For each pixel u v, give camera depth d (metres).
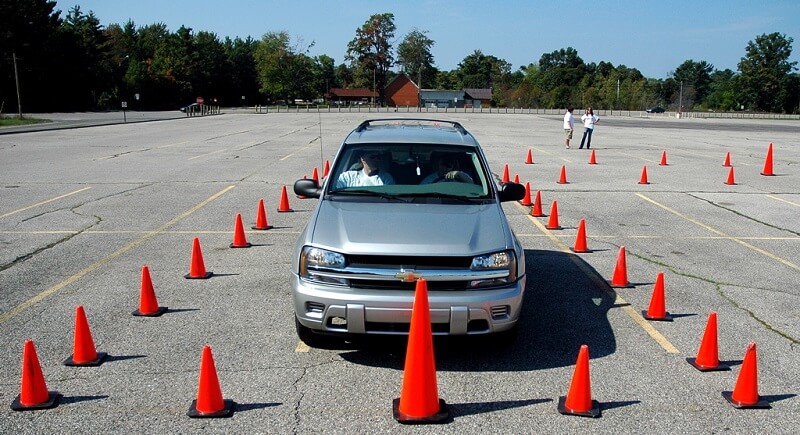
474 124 51.75
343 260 4.74
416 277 4.62
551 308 6.44
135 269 7.66
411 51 158.38
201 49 118.50
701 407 4.38
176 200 12.59
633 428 4.07
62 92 85.81
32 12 79.56
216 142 28.22
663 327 5.95
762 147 28.33
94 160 19.95
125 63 115.12
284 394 4.46
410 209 5.45
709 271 7.98
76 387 4.53
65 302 6.40
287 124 47.72
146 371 4.80
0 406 4.25
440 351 5.25
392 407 4.27
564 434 3.98
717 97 133.62
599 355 5.25
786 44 119.38
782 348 5.49
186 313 6.10
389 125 7.49
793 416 4.28
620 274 7.23
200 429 3.98
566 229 10.42
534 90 127.88
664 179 16.59
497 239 5.00
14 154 21.81
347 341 5.41
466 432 3.98
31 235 9.42
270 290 6.86
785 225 10.95
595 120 25.64
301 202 12.56
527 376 4.80
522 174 17.34
